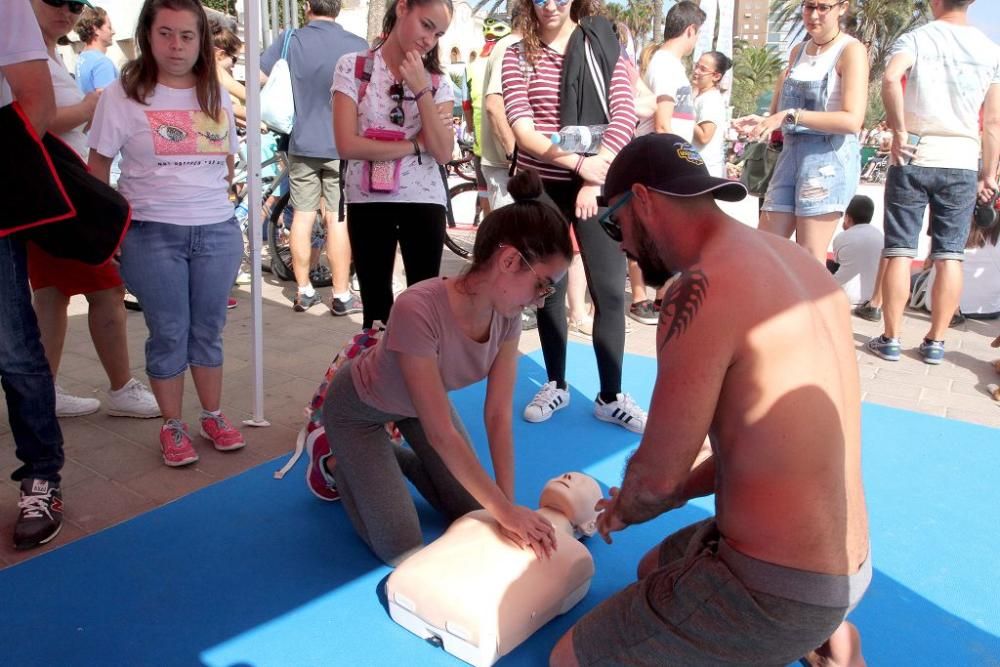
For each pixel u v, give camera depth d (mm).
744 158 5391
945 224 4363
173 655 2051
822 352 1477
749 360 1453
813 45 4234
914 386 4195
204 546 2541
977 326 5379
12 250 2371
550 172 3418
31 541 2477
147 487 2910
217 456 3176
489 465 3195
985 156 4438
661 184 1610
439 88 3232
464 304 2025
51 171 2348
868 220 5531
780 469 1473
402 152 3162
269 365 4266
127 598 2270
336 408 2326
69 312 5082
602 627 1799
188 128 2830
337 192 5262
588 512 2518
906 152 4297
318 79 4859
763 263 1510
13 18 2211
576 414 3697
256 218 3238
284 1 7945
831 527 1494
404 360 2031
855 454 1558
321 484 2723
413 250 3320
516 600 2021
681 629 1646
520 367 4332
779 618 1527
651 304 5375
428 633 2100
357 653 2078
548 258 1886
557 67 3352
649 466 1567
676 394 1492
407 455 2723
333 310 5277
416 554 2178
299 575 2406
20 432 2510
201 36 2779
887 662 2084
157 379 3014
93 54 5121
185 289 2982
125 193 2863
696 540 1767
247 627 2168
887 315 4590
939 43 4164
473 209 8758
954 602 2334
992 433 3543
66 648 2061
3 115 2262
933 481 3082
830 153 4141
